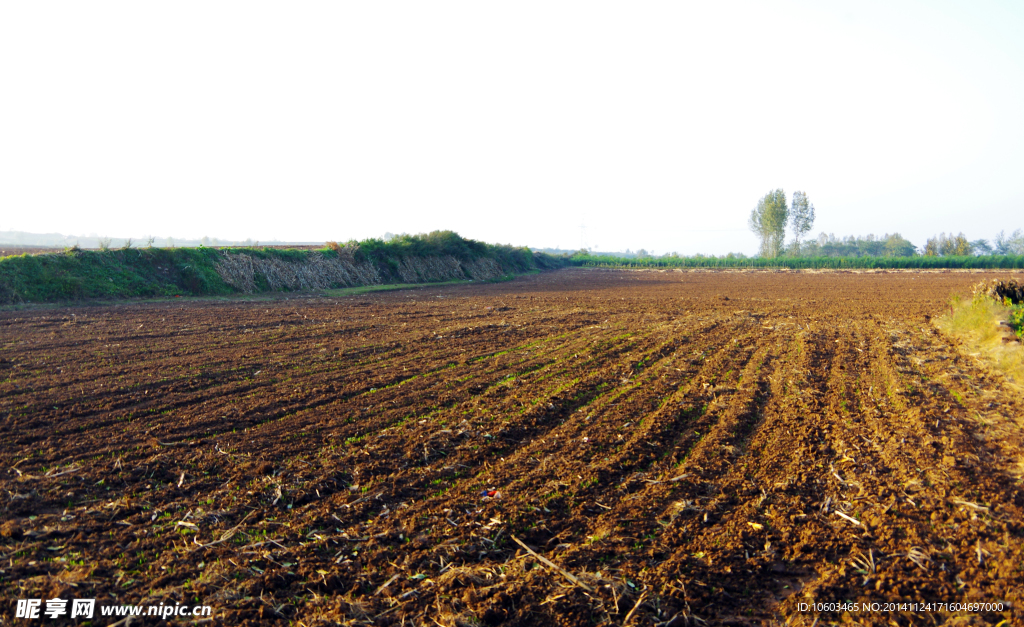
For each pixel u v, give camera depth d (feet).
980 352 46.26
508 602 14.66
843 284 139.54
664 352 47.29
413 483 21.30
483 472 22.62
